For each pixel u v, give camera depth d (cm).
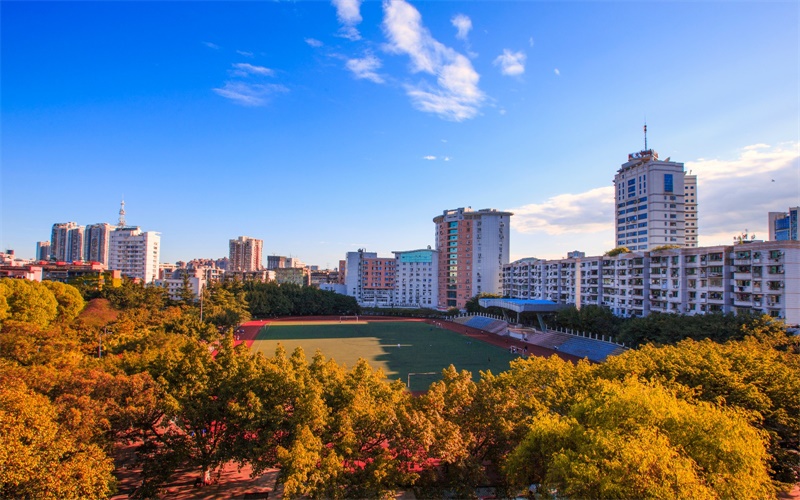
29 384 3228
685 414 2659
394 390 3891
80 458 2584
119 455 4122
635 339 7900
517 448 2955
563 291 13688
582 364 4331
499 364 8381
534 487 3419
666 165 14875
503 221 19438
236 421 3256
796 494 3416
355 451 3153
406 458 3147
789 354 4638
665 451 2273
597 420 2747
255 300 16588
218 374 3628
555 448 2816
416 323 15750
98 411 2964
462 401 3481
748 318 6669
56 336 5203
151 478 3362
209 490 3572
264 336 11962
